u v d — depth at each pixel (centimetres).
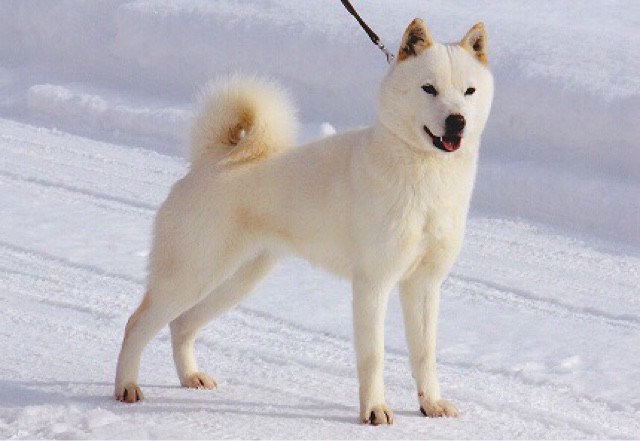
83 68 2334
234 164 984
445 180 907
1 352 1097
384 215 905
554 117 1694
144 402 963
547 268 1412
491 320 1245
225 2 2234
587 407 1011
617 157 1631
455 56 900
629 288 1348
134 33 2228
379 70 1894
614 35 1986
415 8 2216
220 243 980
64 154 1909
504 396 1034
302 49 2000
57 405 916
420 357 963
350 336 1188
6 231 1530
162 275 985
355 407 973
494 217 1603
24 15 2427
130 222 1588
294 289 1335
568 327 1227
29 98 2169
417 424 928
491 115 1759
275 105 990
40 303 1275
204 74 2138
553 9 2442
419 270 947
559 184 1585
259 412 941
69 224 1569
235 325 1223
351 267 953
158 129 1991
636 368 1109
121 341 1163
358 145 935
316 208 955
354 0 2261
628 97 1645
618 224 1525
